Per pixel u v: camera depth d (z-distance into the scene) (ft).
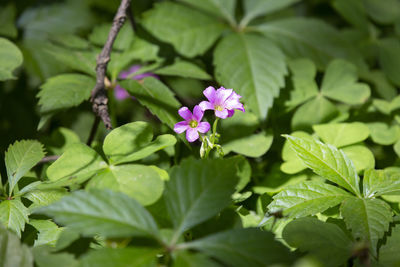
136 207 1.69
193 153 1.97
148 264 1.65
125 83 1.96
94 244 1.75
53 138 2.00
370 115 2.07
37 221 1.80
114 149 1.78
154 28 2.10
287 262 1.66
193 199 1.70
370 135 2.02
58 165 1.77
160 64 2.06
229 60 2.06
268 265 1.66
